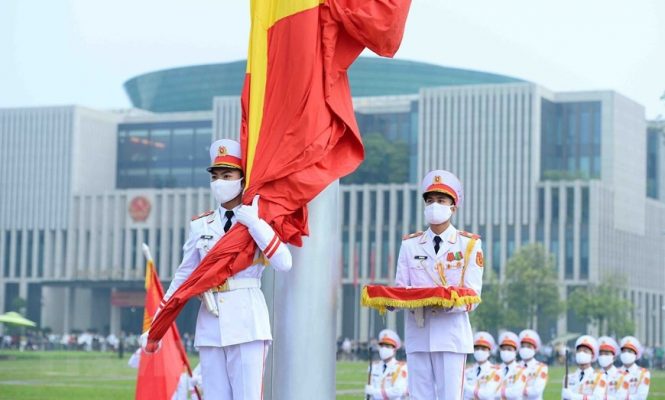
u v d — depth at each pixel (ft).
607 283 382.63
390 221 427.33
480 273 38.65
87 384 205.05
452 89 427.74
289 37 34.81
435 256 38.83
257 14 35.83
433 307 37.88
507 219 414.41
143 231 456.45
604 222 408.87
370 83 517.14
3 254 473.26
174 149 474.08
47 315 461.37
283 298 35.22
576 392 74.02
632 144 433.89
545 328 379.96
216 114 463.83
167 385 57.36
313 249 35.14
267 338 34.42
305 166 34.06
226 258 33.37
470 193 420.77
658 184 458.50
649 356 296.51
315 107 34.47
